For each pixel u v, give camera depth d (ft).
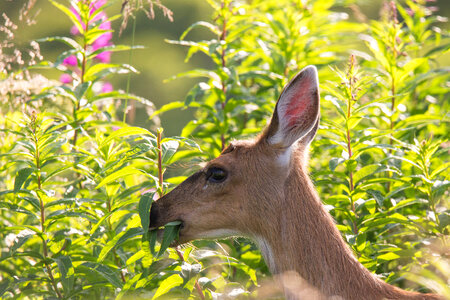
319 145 38.55
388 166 31.58
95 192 35.53
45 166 31.81
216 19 42.16
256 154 29.04
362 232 31.09
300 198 28.43
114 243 27.86
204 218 29.12
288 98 27.94
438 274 32.22
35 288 32.68
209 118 43.52
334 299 27.40
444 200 35.19
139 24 89.81
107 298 32.48
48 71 64.23
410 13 48.03
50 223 30.12
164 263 29.81
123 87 75.31
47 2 79.87
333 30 48.16
